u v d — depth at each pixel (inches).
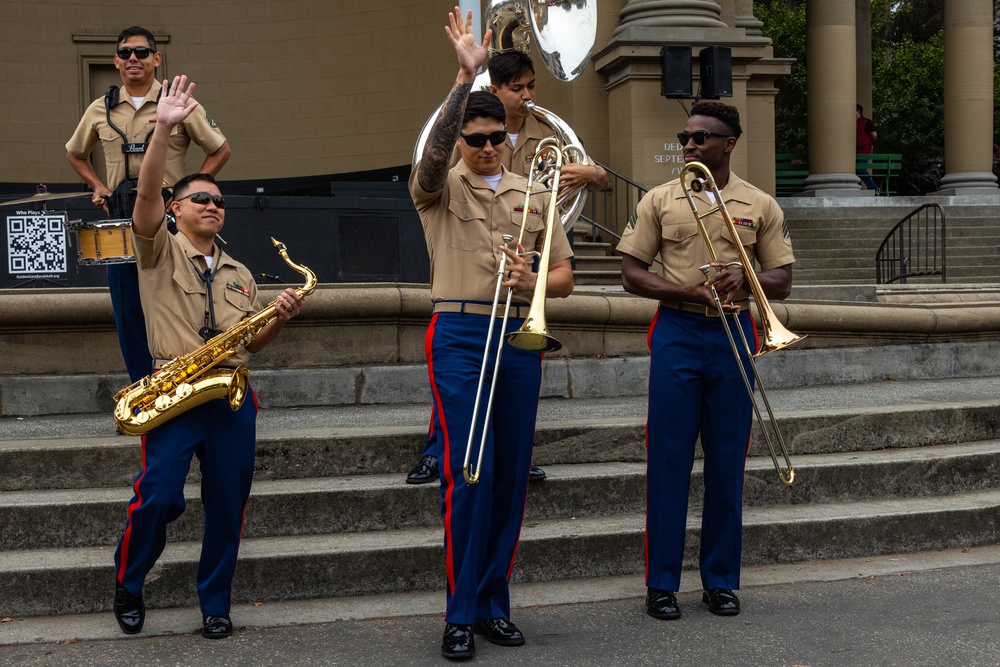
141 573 169.2
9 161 588.4
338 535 203.2
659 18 546.9
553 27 241.4
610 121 565.9
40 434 239.1
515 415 169.5
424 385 288.2
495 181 175.3
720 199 179.5
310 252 322.0
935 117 1040.8
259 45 603.2
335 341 286.0
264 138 604.1
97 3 597.6
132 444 215.0
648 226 185.9
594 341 306.7
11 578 181.0
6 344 271.9
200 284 172.2
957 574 202.5
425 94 580.7
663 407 181.2
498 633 167.0
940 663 157.1
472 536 162.2
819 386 324.8
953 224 680.4
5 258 305.6
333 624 176.4
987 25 747.4
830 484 231.0
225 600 171.5
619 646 165.5
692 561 210.4
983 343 351.3
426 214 173.5
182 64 603.2
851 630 171.6
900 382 332.5
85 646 166.4
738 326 180.9
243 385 168.9
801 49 1019.9
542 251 168.7
